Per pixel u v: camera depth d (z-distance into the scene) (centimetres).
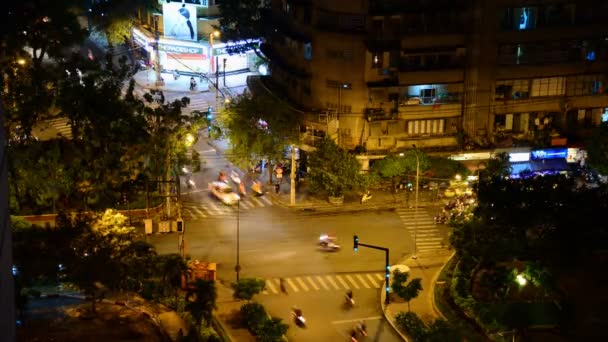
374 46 9081
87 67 9419
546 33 9400
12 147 8181
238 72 12850
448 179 9181
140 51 13275
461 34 9300
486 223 7338
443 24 9281
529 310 6738
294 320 6925
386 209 9144
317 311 7100
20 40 9162
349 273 7794
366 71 9256
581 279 7506
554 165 9625
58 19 9394
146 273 6831
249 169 10044
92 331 6316
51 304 6806
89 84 8650
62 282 6600
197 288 6519
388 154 9394
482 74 9419
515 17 9325
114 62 13112
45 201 8381
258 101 9481
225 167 10219
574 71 9644
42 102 8481
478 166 9550
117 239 6594
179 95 12081
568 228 7094
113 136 8356
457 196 9112
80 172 8331
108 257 6284
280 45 10588
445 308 7088
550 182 7444
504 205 7219
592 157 8725
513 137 9719
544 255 7169
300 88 9950
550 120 9850
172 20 12350
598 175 9300
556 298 7081
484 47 9331
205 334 6253
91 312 6656
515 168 9569
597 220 7162
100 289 7075
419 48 9231
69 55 12925
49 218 8544
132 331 6356
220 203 9306
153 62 12744
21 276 6084
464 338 6347
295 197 9469
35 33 9381
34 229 6462
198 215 8988
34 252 6134
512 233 7281
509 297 7194
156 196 8606
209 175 9981
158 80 12350
